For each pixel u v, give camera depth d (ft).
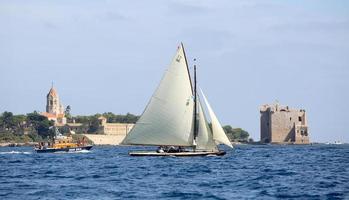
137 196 466.70
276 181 571.28
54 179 608.19
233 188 517.14
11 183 564.30
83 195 472.85
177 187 525.34
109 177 625.82
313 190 495.41
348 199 445.78
